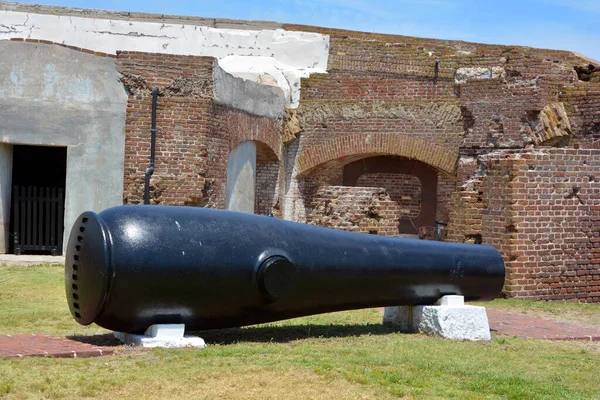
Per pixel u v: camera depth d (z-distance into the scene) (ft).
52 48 49.34
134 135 50.80
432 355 24.52
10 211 51.49
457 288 28.09
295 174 68.23
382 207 58.65
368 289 26.04
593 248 41.93
